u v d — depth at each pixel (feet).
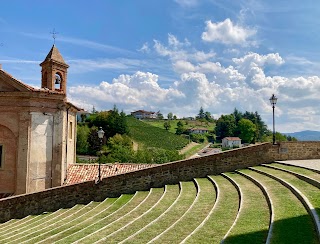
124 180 77.97
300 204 42.98
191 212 48.49
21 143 76.74
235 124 529.45
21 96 76.48
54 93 79.97
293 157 81.61
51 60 93.25
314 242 30.12
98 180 76.69
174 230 40.88
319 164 70.49
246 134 485.15
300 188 49.55
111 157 226.99
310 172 60.59
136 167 91.66
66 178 86.63
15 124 77.71
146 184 78.54
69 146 95.04
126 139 290.56
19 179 76.38
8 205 67.51
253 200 48.85
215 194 59.11
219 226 39.65
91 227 50.88
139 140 377.09
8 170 78.48
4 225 63.36
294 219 36.88
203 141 496.23
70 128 97.91
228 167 79.66
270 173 65.57
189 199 58.90
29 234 52.80
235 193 56.34
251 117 552.00
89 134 281.95
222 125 521.24
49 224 59.47
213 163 79.30
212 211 46.21
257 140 503.20
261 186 55.77
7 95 76.38
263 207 44.88
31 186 76.89
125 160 227.81
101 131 80.64
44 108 79.51
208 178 75.46
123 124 332.60
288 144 81.51
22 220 66.08
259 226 37.19
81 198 75.46
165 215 49.34
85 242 42.55
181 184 73.36
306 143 82.23
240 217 40.73
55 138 81.56
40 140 78.89
